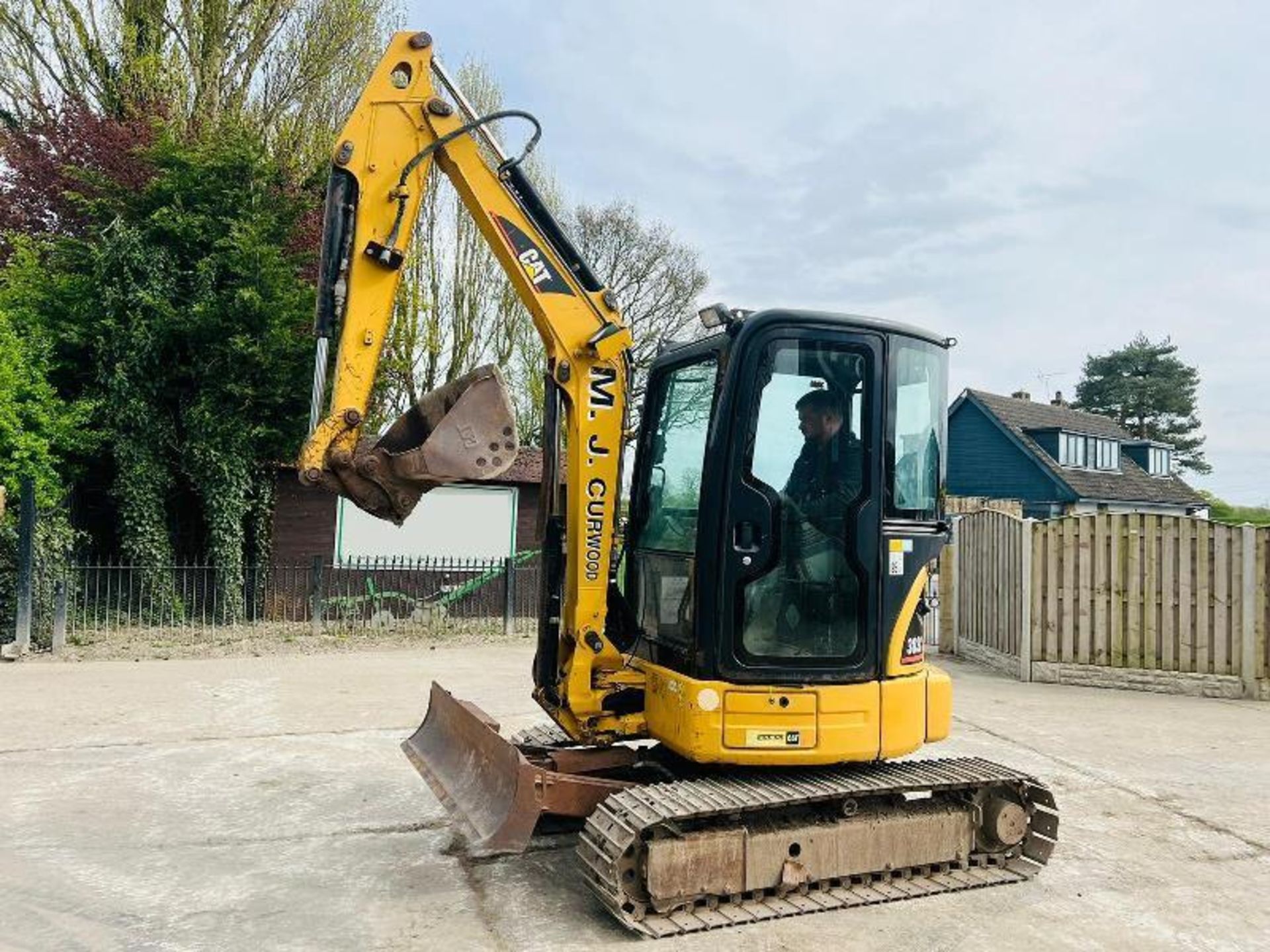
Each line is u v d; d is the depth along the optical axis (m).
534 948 4.04
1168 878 5.02
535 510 15.73
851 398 4.65
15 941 4.03
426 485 4.56
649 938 4.13
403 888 4.68
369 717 8.28
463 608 14.76
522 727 7.91
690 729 4.36
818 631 4.54
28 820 5.55
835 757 4.48
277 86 17.86
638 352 26.73
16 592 11.05
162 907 4.39
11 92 16.80
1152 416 52.38
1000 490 30.61
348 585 14.30
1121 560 10.55
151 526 13.15
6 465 11.76
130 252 12.84
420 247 19.70
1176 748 7.82
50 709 8.36
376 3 18.33
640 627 5.27
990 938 4.23
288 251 15.11
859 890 4.61
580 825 5.58
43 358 12.59
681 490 5.04
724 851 4.30
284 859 5.02
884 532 4.65
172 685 9.51
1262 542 9.95
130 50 16.70
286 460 14.23
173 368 13.22
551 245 4.80
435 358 20.44
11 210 15.93
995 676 11.34
